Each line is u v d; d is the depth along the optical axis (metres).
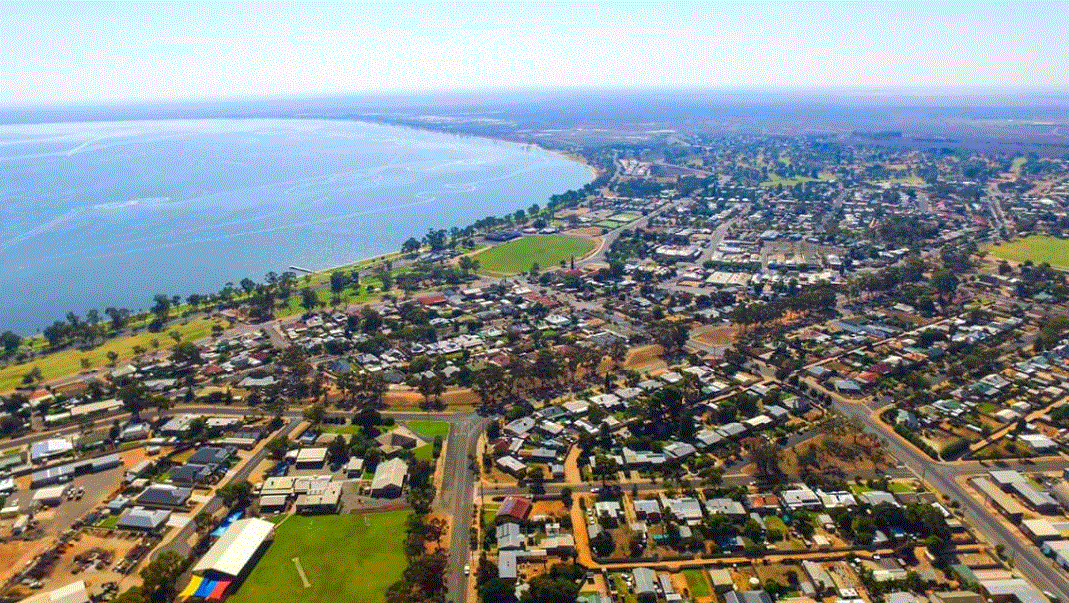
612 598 142.62
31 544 161.38
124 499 178.00
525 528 166.00
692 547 158.00
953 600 138.50
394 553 157.62
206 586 144.25
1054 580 147.50
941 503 173.38
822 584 144.75
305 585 147.00
